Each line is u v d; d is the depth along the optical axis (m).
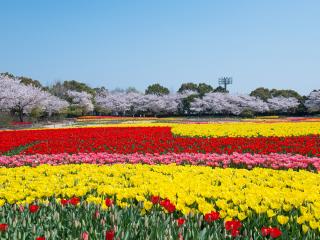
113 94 97.19
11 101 48.09
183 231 4.91
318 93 79.62
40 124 47.53
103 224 5.14
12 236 4.73
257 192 6.78
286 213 6.05
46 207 6.20
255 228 5.17
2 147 17.36
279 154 13.88
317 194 6.98
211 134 23.12
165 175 9.40
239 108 85.69
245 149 16.02
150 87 108.19
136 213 5.74
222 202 6.08
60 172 9.86
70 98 78.12
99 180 8.41
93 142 18.45
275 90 107.69
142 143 17.84
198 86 112.81
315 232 5.29
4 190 7.19
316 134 22.97
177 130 24.73
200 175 9.10
